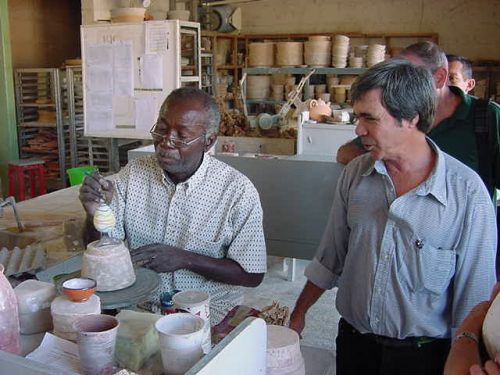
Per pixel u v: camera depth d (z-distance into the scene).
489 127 1.67
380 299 1.33
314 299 1.58
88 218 1.62
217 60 7.17
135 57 3.97
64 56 7.03
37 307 1.13
